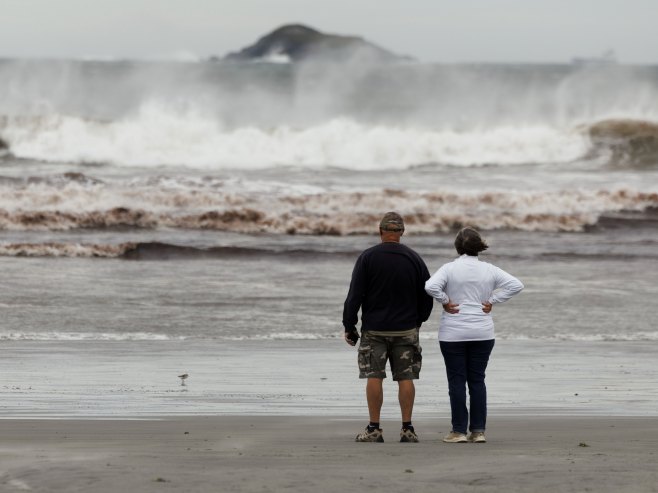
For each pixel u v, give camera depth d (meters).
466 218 94.38
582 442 27.48
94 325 53.69
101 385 39.09
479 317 27.89
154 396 36.84
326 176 120.38
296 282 67.75
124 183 105.31
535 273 72.56
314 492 19.11
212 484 19.83
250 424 31.59
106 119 138.38
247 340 50.69
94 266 72.19
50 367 43.09
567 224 94.81
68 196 96.31
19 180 103.56
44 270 70.12
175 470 21.61
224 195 98.12
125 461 23.05
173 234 88.62
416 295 28.36
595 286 67.75
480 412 27.97
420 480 20.38
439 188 111.00
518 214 95.44
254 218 92.12
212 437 28.89
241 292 63.91
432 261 77.19
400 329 28.09
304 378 41.19
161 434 29.44
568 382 40.72
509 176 122.38
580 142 138.62
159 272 70.50
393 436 29.55
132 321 54.91
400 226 28.39
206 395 37.22
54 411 33.69
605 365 44.91
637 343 50.81
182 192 98.44
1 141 130.00
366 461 23.38
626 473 21.00
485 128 149.50
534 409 35.00
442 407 35.56
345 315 28.11
